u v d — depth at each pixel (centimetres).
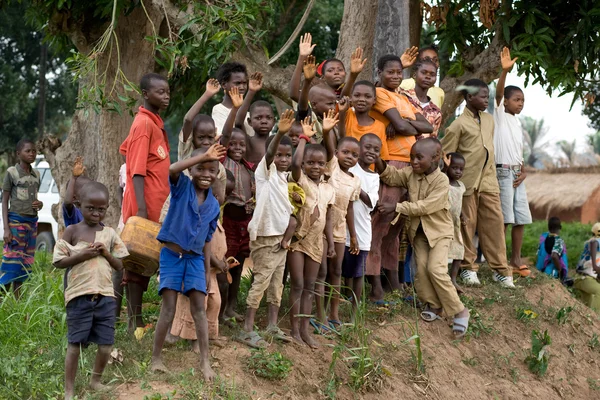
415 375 611
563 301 855
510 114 834
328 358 571
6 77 2303
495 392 655
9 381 486
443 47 989
